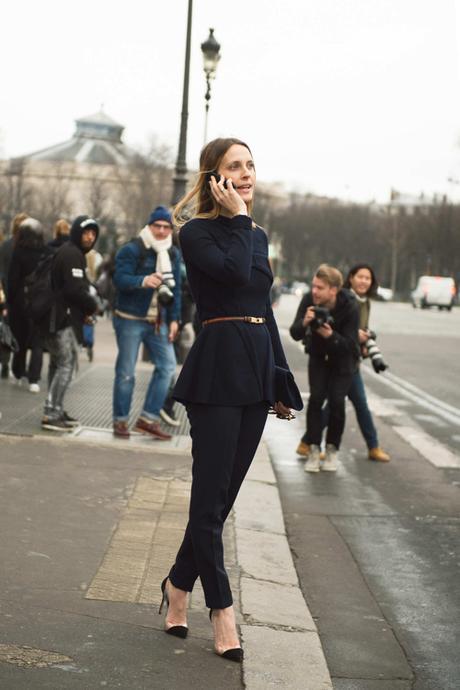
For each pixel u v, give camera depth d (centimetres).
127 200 11450
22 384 1298
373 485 908
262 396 447
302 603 555
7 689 387
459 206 11388
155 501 731
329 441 965
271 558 639
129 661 429
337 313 936
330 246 15062
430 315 6238
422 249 11531
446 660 494
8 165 12019
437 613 564
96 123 13338
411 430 1248
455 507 828
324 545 696
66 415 993
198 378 445
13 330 1280
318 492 868
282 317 4862
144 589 528
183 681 416
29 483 747
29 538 604
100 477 792
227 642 448
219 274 437
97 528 643
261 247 459
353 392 1026
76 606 491
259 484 860
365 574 633
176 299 984
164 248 960
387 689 454
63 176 12019
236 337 446
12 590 505
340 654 494
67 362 962
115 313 980
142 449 922
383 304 9106
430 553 685
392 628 536
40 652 427
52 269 946
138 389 1370
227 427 443
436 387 1811
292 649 473
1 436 914
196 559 451
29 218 1255
